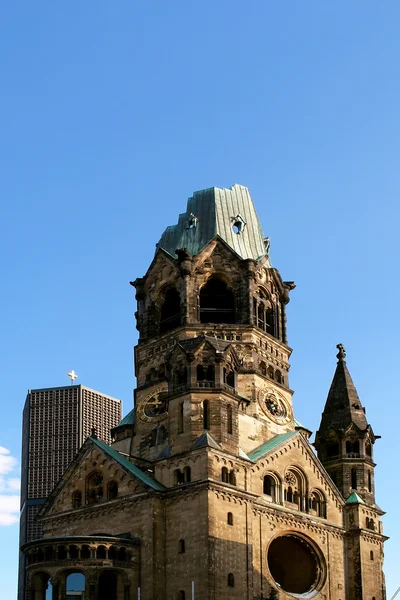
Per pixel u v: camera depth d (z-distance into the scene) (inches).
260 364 5118.1
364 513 5083.7
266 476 4690.0
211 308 5221.5
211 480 4197.8
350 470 5216.5
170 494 4308.6
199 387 4451.3
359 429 5305.1
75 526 4598.9
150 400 5068.9
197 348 4525.1
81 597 4104.3
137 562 4222.4
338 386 5506.9
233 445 4429.1
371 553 5027.1
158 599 4136.3
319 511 4931.1
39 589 4200.3
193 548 4143.7
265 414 5002.5
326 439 5339.6
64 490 4766.2
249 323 5128.0
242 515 4323.3
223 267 5265.8
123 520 4387.3
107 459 4616.1
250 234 5521.7
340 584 4852.4
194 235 5403.5
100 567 4106.8
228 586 4128.9
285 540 4726.9
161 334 5177.2
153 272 5398.6
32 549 4234.7
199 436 4379.9
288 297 5526.6
